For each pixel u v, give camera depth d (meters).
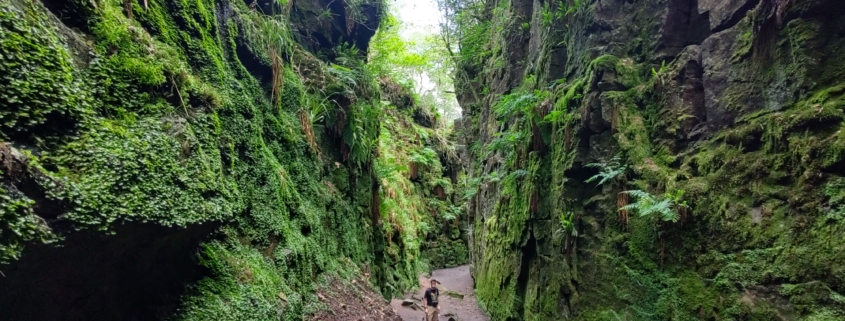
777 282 4.21
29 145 2.38
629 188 6.33
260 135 5.87
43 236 2.20
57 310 2.67
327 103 8.72
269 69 6.80
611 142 6.88
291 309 4.82
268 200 5.43
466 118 20.12
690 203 5.32
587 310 6.70
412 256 17.08
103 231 2.53
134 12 3.94
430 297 9.84
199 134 3.87
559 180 7.89
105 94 3.02
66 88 2.65
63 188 2.38
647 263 5.80
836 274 3.73
